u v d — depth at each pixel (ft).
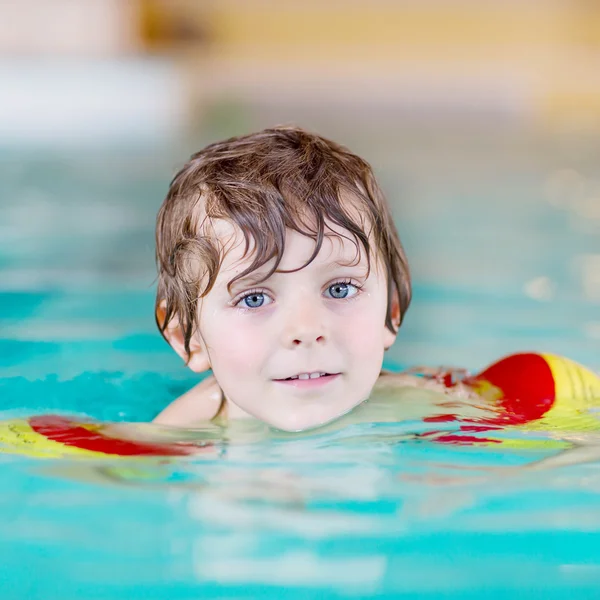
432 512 5.63
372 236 7.22
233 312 6.98
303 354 6.86
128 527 5.48
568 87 34.12
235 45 39.65
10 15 38.45
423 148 24.70
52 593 4.80
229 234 6.93
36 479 6.24
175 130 27.07
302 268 6.79
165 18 39.83
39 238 15.74
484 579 4.91
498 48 39.04
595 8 38.86
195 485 6.09
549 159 23.62
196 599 4.74
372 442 6.91
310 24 39.83
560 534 5.36
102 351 10.48
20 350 10.46
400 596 4.75
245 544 5.24
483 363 10.43
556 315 12.22
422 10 39.50
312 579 4.91
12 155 23.77
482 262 14.69
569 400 8.21
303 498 5.89
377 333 7.13
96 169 21.86
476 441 6.99
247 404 7.12
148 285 13.20
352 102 31.55
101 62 36.96
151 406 8.70
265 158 7.57
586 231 16.63
